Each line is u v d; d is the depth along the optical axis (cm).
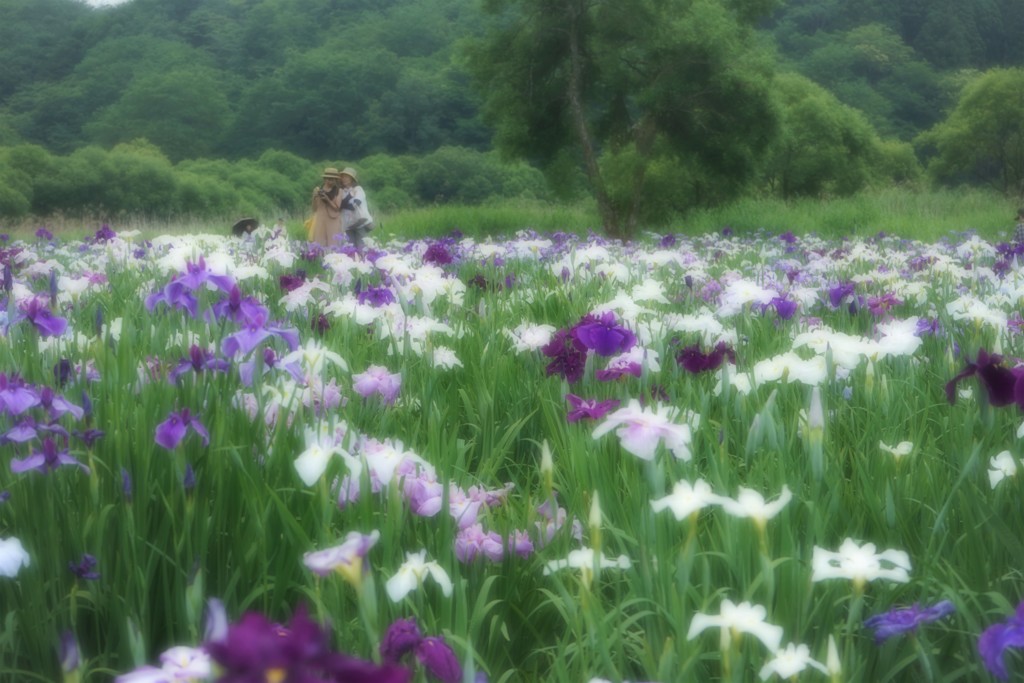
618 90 3491
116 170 10519
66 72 19200
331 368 388
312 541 252
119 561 238
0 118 16812
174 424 263
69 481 280
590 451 308
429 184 13662
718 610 221
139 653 185
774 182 7850
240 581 241
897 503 273
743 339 493
